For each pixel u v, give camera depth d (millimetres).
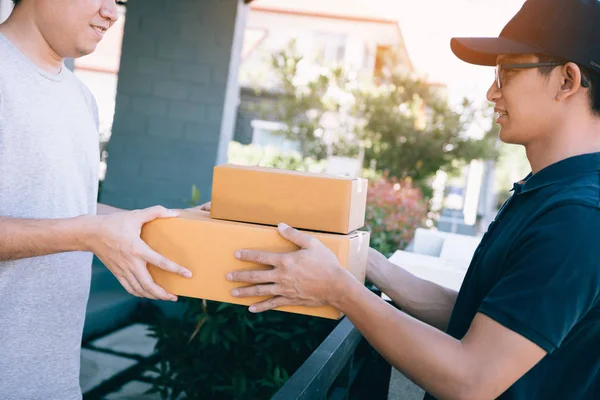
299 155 10727
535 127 1099
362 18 13484
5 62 1261
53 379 1376
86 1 1314
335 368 1330
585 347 1004
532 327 894
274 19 14023
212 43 4664
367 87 10375
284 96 10797
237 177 1176
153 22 4707
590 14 1032
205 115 4707
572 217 931
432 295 1473
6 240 1121
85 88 1530
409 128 10227
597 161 1023
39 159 1305
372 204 4828
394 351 988
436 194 10297
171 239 1135
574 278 899
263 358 2535
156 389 2793
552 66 1058
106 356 3559
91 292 4074
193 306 2607
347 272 1037
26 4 1330
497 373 909
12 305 1286
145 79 4746
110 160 4824
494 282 1074
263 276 1067
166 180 4785
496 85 1148
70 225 1122
